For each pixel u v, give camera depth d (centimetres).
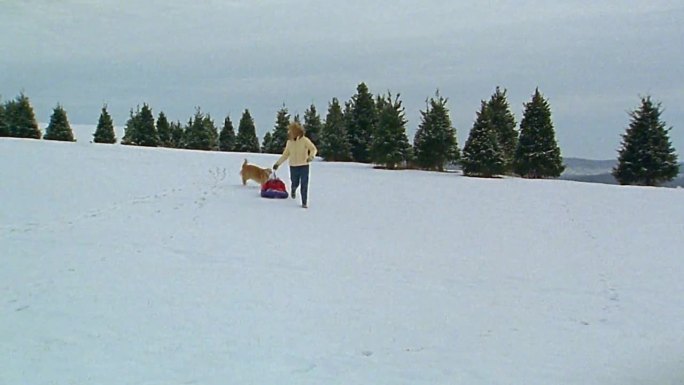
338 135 3061
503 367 467
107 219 1005
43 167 1653
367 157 3038
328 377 436
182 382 415
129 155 2250
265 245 877
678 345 523
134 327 518
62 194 1226
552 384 439
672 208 1423
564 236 1036
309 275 717
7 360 439
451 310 605
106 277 666
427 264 801
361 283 693
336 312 584
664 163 2467
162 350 471
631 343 527
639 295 679
